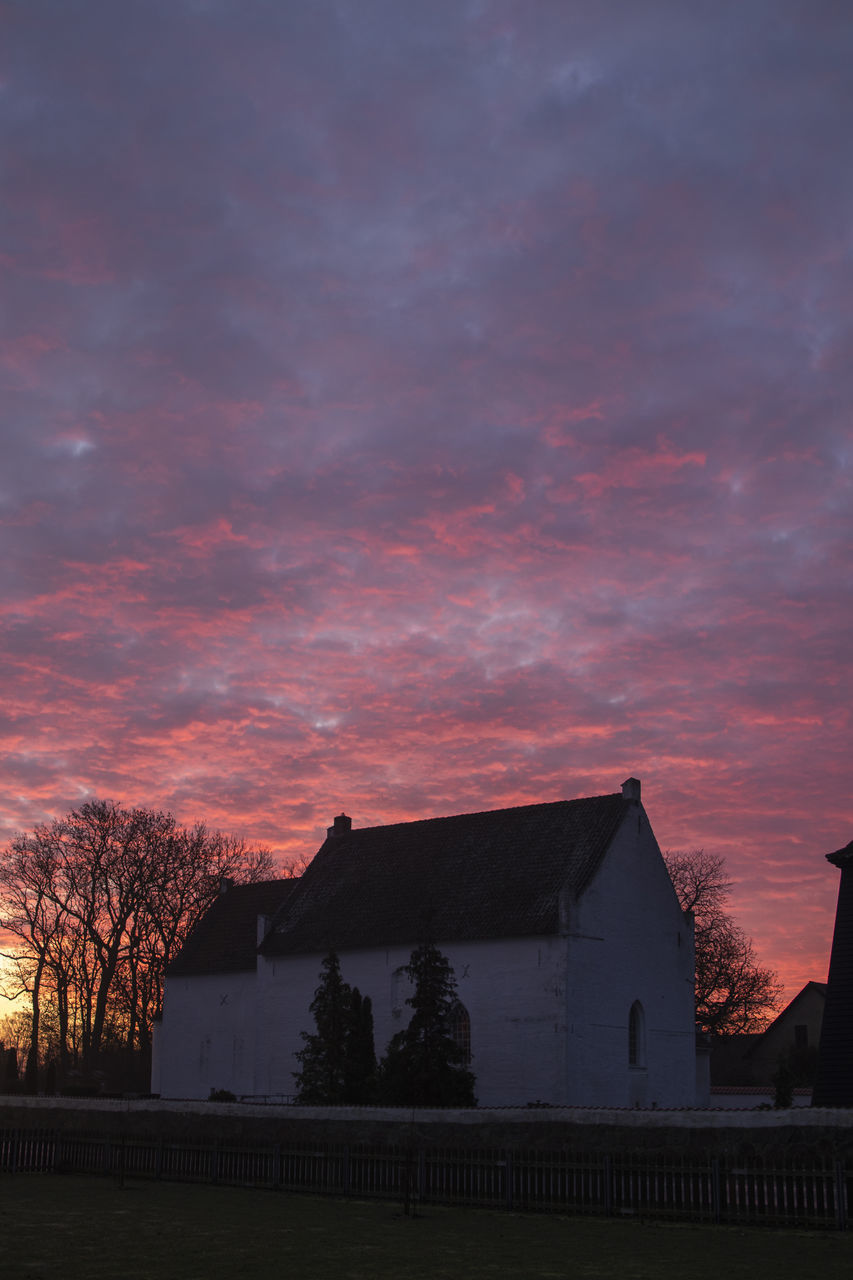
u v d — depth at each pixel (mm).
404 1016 49562
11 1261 18828
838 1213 22828
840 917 36125
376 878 55469
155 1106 37906
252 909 61688
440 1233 22984
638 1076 47000
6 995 73562
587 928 46406
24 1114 41656
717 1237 22344
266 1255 19797
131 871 72562
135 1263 18719
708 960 76938
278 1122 34281
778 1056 80562
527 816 52969
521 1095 45156
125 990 74625
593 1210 25844
